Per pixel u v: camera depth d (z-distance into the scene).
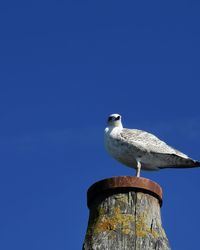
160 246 7.26
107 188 7.79
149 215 7.61
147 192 7.83
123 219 7.49
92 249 7.24
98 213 7.68
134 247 7.17
